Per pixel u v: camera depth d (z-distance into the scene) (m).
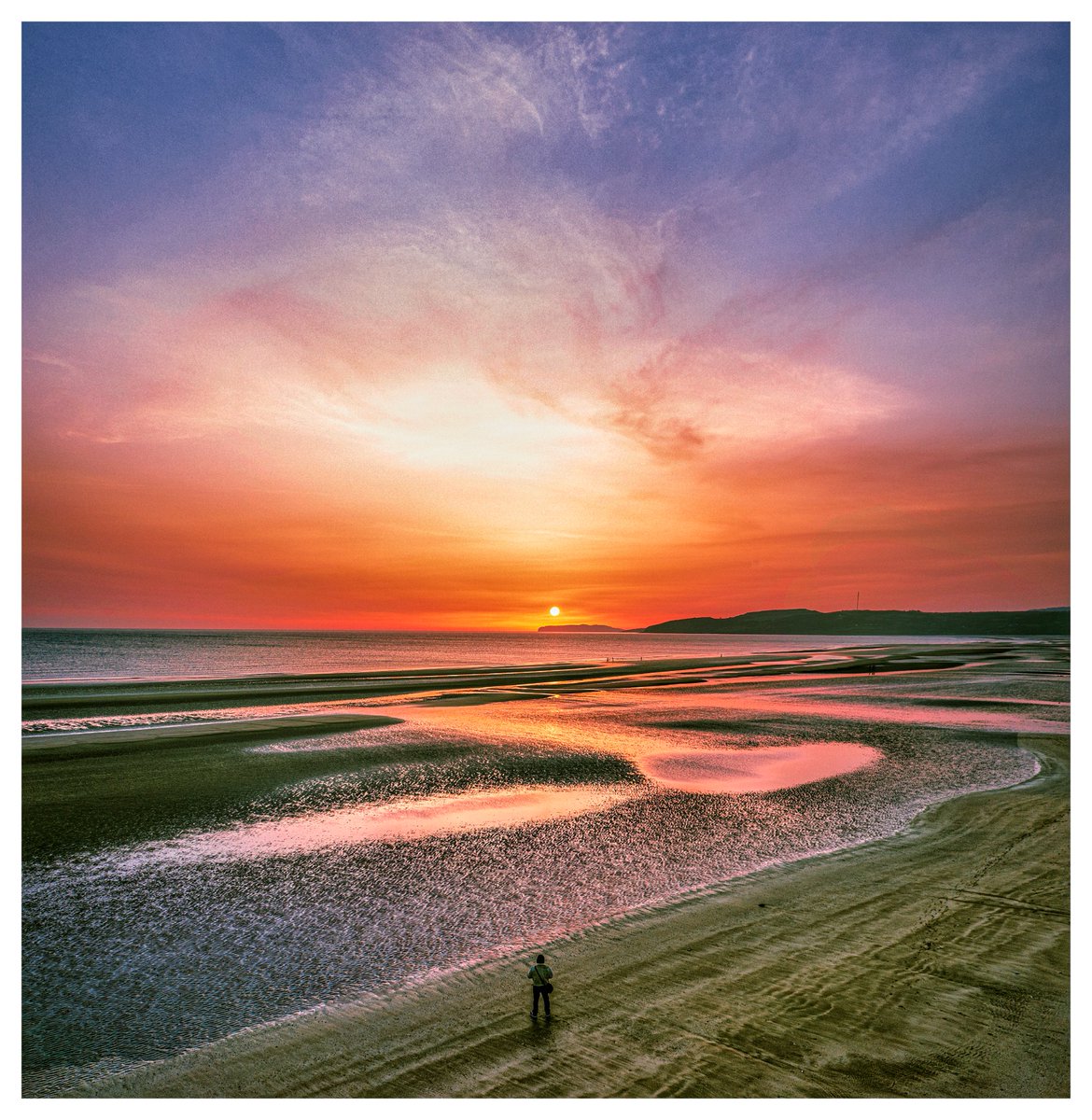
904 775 31.86
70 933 15.77
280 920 16.41
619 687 75.19
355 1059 10.83
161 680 77.25
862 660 122.25
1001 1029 11.15
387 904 17.27
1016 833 22.34
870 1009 11.77
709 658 146.00
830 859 20.31
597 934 15.23
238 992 13.16
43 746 36.16
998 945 14.24
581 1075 10.14
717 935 14.96
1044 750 37.53
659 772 32.66
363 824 24.11
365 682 78.00
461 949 14.74
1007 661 114.56
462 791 28.88
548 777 31.30
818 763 34.69
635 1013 11.86
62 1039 11.69
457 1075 10.27
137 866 20.00
